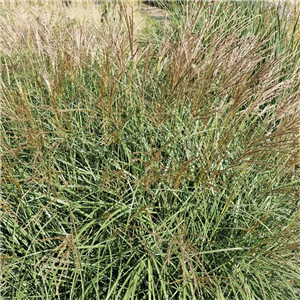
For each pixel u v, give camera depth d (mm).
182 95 2703
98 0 4625
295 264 2510
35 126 2656
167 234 2523
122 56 2850
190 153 2811
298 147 2746
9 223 2488
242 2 4770
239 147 2885
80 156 2908
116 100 3029
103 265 2438
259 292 2363
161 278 2152
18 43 3230
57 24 3639
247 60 2727
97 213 2652
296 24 3986
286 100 2699
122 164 2764
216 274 2457
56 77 2775
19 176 2646
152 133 2951
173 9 5559
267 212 2521
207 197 2643
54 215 2412
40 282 2354
